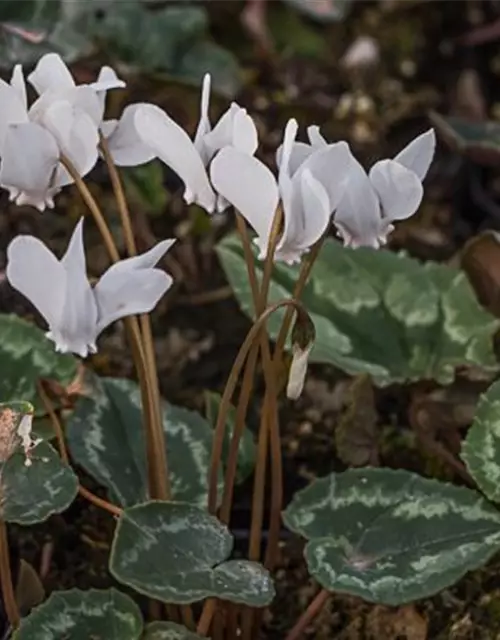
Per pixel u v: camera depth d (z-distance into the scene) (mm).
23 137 815
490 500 873
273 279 956
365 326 953
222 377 1021
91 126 822
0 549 845
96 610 839
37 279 803
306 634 909
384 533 863
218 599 868
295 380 829
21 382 916
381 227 828
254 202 817
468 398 941
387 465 969
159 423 864
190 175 826
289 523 869
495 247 952
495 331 945
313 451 984
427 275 963
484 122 1068
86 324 806
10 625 872
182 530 834
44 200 833
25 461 837
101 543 938
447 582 841
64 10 1045
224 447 912
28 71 1030
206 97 827
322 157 812
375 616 907
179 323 1044
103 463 896
